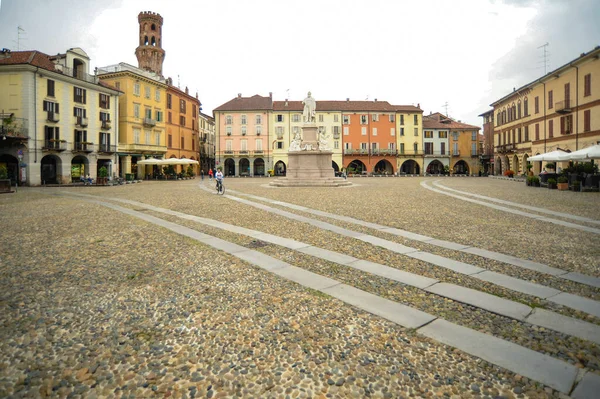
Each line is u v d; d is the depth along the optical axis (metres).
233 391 2.99
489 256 6.95
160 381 3.12
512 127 51.56
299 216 12.19
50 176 38.50
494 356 3.46
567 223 10.60
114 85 49.03
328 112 68.81
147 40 63.09
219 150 67.62
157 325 4.14
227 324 4.16
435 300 4.84
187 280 5.66
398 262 6.62
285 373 3.22
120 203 16.73
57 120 37.16
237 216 12.30
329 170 28.92
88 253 7.32
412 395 2.92
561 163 37.38
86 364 3.35
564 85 37.56
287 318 4.31
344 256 7.06
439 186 28.47
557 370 3.21
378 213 12.73
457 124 75.56
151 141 53.50
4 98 34.75
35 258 6.93
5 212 13.66
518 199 17.38
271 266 6.41
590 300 4.77
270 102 69.81
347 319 4.28
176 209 14.33
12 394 2.92
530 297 4.89
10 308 4.57
